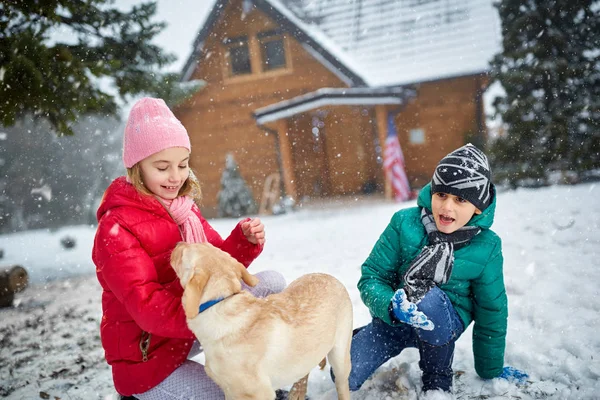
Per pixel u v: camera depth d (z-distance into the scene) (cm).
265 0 1838
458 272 297
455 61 1714
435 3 1900
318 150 1955
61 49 802
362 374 306
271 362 245
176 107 2014
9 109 766
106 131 2598
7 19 767
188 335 255
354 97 1598
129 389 264
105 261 249
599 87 1526
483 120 1784
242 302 244
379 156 1908
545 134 1484
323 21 2005
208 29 1922
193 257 245
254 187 1977
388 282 326
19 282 750
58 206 2525
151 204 268
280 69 1925
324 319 268
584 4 1569
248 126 1970
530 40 1598
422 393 299
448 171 289
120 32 1006
